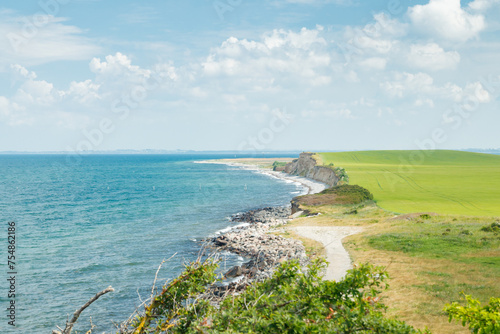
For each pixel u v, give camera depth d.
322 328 6.45
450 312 9.47
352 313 6.71
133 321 6.53
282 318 6.21
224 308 6.53
